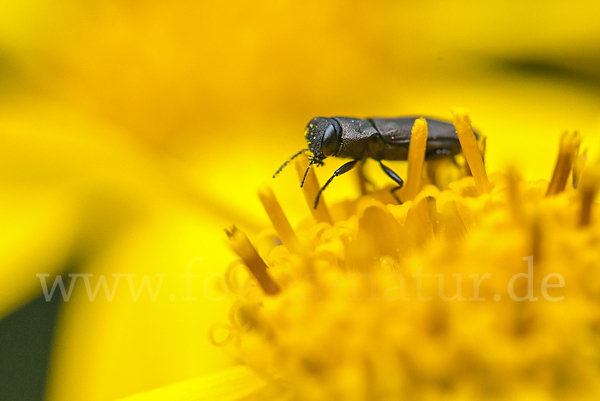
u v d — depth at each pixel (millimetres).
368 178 58
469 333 47
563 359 47
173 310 65
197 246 67
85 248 68
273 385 50
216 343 52
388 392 47
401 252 50
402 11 78
